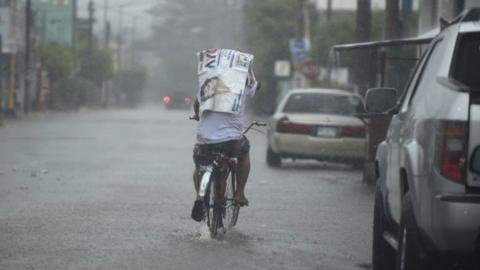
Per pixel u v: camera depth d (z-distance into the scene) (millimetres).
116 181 21953
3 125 51031
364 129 26203
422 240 8930
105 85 112875
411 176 9070
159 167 26047
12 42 63000
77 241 13352
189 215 16141
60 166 25812
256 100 72688
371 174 22359
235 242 13562
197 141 13633
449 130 8328
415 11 52031
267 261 12180
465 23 9336
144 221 15352
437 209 8336
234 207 14242
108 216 15852
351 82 44406
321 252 12977
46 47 85625
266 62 73062
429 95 9219
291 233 14562
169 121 62406
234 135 13516
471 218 8188
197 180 13711
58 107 89688
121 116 73688
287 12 75938
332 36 54719
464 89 8375
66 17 116188
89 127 51031
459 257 8617
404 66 28172
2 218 15492
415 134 9312
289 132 26281
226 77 13469
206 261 12070
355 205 18281
